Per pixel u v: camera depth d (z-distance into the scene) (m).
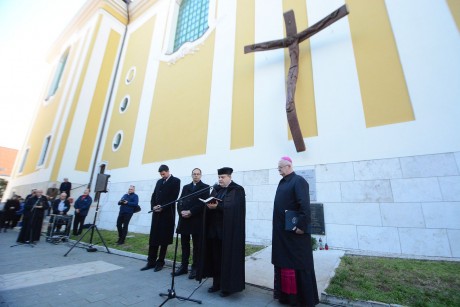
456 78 4.73
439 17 5.21
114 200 10.83
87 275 3.96
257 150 6.87
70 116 13.53
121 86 14.31
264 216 6.20
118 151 12.15
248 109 7.49
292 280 2.68
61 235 7.68
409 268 3.59
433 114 4.77
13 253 5.67
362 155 5.28
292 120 5.91
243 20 8.91
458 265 3.66
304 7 7.41
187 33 12.03
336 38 6.42
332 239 5.11
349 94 5.82
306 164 5.88
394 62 5.46
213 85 8.82
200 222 4.00
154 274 4.06
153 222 4.46
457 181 4.30
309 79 6.52
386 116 5.24
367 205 4.96
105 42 15.62
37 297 2.97
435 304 2.55
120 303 2.84
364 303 2.67
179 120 9.58
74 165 12.93
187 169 8.45
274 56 7.45
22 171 16.73
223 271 3.02
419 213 4.47
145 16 15.24
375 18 6.00
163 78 11.38
